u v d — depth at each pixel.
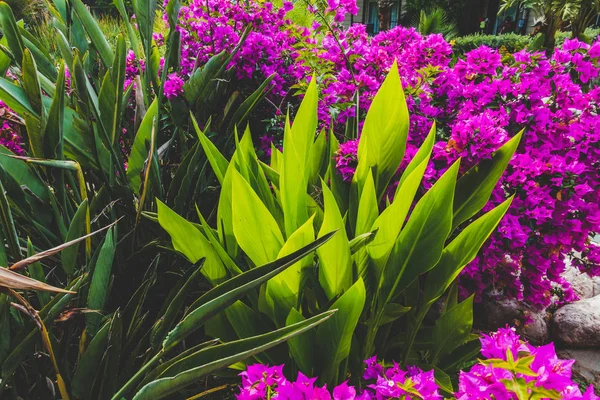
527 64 1.99
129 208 1.74
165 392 1.09
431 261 1.38
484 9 14.24
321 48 2.70
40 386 1.30
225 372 1.54
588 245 2.13
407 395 1.22
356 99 2.24
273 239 1.37
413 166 1.52
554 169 1.91
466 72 2.05
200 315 1.13
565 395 1.07
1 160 1.39
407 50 2.38
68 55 1.84
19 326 1.33
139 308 1.45
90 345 1.21
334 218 1.29
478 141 1.76
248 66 2.59
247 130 1.66
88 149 1.67
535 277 2.06
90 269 1.37
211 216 2.01
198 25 2.69
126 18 1.95
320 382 1.46
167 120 2.40
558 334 2.15
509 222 1.93
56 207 1.49
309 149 1.60
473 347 1.66
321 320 1.07
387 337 1.69
